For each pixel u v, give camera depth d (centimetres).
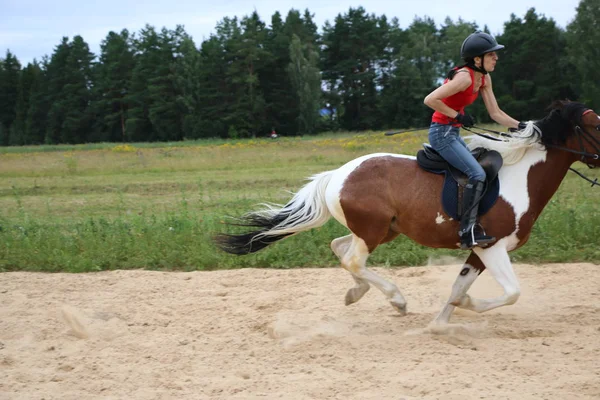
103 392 464
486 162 564
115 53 8862
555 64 6344
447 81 565
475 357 513
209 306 693
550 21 6294
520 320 616
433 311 661
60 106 8769
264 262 886
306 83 7469
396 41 8419
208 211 1273
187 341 578
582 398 423
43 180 2052
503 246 562
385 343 554
